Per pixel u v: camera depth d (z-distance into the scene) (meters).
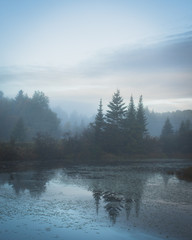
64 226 13.12
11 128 105.62
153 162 54.19
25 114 115.62
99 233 12.28
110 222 13.78
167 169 40.06
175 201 18.39
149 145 73.75
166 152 76.50
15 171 35.31
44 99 123.50
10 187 23.11
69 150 61.81
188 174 32.69
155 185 25.09
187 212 15.61
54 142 60.53
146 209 16.25
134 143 69.50
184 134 79.81
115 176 31.28
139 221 13.94
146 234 12.19
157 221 13.97
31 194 20.30
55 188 23.03
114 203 17.70
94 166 43.81
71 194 20.52
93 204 17.39
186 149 76.19
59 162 51.06
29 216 14.59
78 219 14.21
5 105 120.00
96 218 14.41
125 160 59.38
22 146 58.62
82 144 63.69
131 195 20.34
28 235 11.92
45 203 17.48
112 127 67.75
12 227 12.88
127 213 15.36
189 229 12.79
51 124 114.56
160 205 17.25
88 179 28.67
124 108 71.19
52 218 14.32
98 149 63.88
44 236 11.84
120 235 12.06
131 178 29.72
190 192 21.67
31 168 39.53
